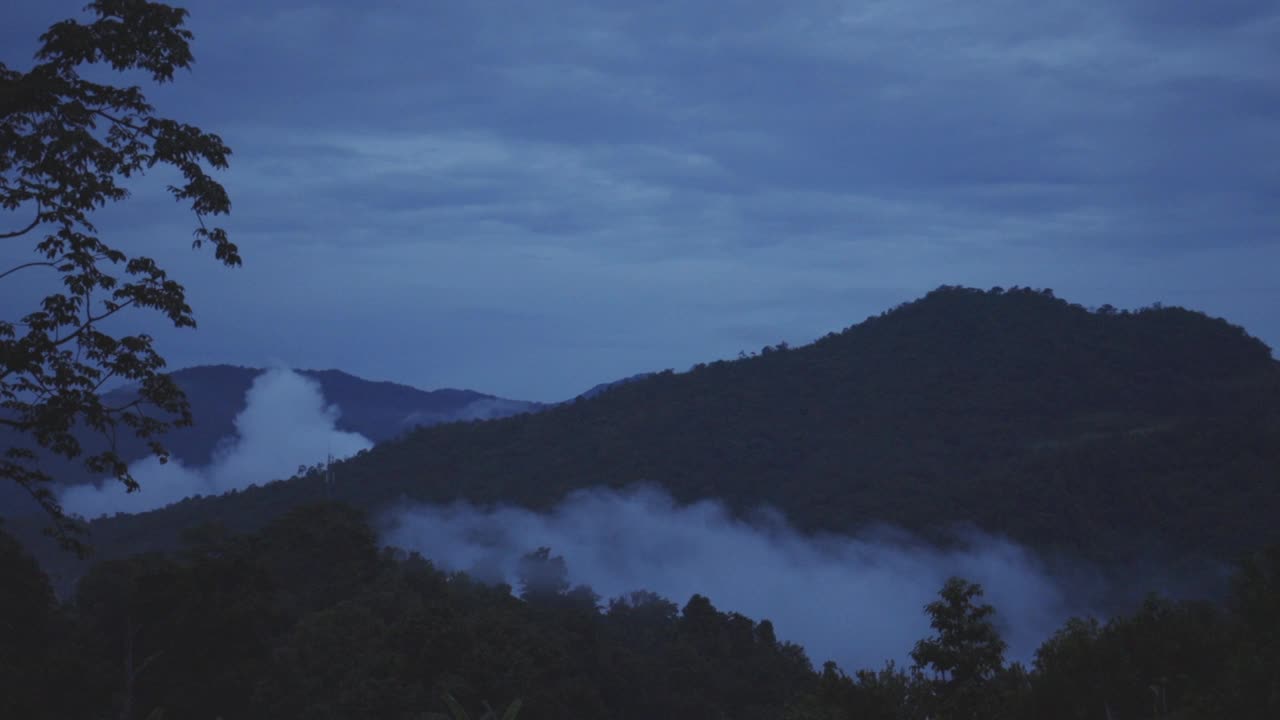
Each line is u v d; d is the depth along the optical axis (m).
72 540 16.19
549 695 60.78
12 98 13.95
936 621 25.41
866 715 25.55
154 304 15.33
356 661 57.22
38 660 47.00
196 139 14.98
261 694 51.31
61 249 14.87
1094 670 24.41
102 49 14.48
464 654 57.59
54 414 15.03
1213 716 20.23
